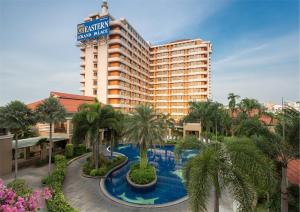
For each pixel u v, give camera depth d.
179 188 18.25
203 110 41.94
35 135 31.02
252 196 7.69
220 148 9.26
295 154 9.31
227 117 41.84
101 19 54.12
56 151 27.92
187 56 71.81
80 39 57.09
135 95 64.00
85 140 22.00
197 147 10.50
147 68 74.38
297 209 9.33
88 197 15.09
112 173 22.16
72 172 21.14
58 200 11.68
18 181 12.98
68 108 31.95
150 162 27.97
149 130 19.81
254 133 11.07
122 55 56.34
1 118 16.05
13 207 5.54
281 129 10.08
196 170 8.18
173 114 72.56
